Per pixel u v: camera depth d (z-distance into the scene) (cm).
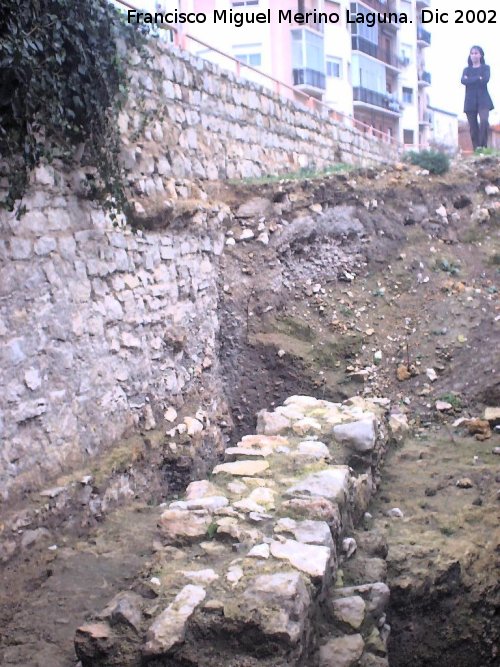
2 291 489
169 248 770
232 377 877
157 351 723
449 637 506
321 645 375
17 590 448
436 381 850
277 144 1197
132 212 689
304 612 350
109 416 614
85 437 572
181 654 332
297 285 963
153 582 371
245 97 1086
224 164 1004
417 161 1185
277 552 395
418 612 499
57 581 460
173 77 861
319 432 598
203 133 942
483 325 905
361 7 2555
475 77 1500
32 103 501
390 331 927
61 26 532
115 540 517
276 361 874
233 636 334
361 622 393
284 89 2169
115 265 647
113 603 362
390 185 1115
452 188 1137
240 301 912
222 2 1983
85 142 601
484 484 639
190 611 342
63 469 538
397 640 490
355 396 789
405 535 554
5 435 479
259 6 2112
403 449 724
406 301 972
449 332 907
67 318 562
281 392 861
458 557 525
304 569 379
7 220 500
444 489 634
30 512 480
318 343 899
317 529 422
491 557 540
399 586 488
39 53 514
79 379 573
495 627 519
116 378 633
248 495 471
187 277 812
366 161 1720
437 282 999
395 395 840
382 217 1068
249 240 959
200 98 939
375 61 2669
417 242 1066
